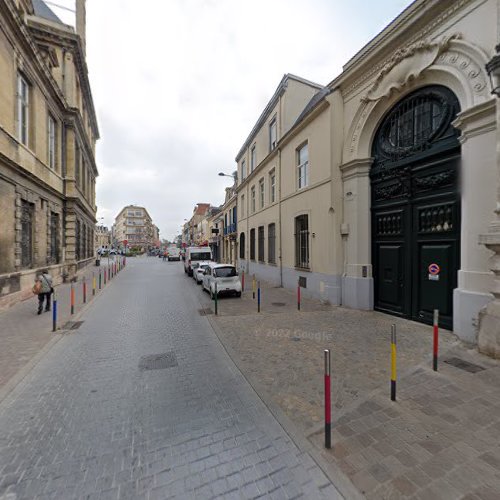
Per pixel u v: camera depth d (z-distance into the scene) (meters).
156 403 3.70
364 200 8.66
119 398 3.83
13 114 10.34
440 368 4.42
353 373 4.41
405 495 2.22
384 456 2.64
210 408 3.57
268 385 4.12
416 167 7.16
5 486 2.37
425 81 6.74
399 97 7.52
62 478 2.46
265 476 2.47
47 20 18.03
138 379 4.39
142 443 2.92
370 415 3.28
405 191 7.44
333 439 2.90
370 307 8.55
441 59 6.25
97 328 7.18
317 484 2.37
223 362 5.01
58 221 16.06
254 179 18.33
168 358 5.21
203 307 9.64
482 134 5.38
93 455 2.75
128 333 6.76
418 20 6.57
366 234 8.65
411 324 6.96
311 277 10.65
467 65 5.70
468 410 3.31
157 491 2.33
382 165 8.21
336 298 9.22
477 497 2.18
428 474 2.42
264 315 8.29
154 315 8.54
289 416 3.35
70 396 3.88
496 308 4.71
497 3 4.94
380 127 8.34
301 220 11.83
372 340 5.91
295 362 4.90
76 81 20.08
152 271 25.30
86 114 24.27
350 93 8.91
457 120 5.75
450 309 6.32
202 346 5.84
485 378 4.04
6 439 2.99
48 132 14.34
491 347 4.71
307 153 11.35
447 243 6.42
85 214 24.28
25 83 11.98
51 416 3.41
